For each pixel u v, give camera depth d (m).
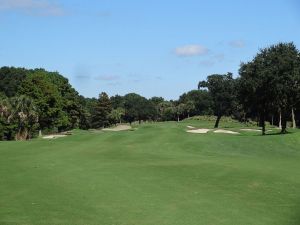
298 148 31.33
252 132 57.34
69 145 33.69
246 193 14.64
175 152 29.36
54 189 15.45
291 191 14.90
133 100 169.38
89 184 16.44
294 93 45.72
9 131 73.69
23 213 11.97
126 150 30.09
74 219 11.34
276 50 47.34
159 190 15.21
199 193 14.67
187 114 157.00
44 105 84.50
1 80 133.62
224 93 88.62
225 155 27.94
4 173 19.41
